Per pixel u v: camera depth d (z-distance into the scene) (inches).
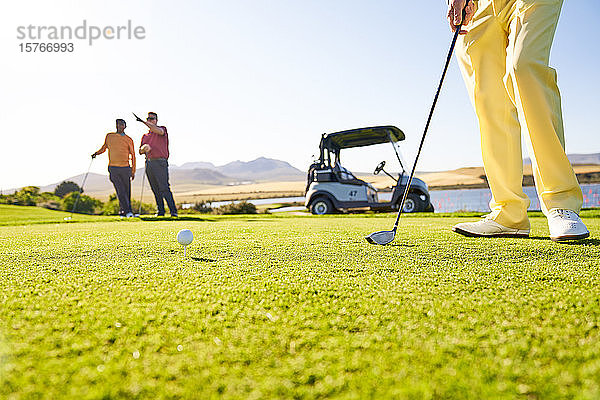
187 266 69.6
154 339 37.4
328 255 79.5
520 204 103.6
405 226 145.2
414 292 51.6
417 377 30.0
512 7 98.0
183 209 739.4
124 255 82.4
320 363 32.6
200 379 30.3
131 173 328.8
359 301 48.2
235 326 40.6
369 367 31.8
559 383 28.8
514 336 36.9
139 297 50.1
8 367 31.8
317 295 50.8
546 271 62.0
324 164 421.1
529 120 94.0
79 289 53.8
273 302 48.0
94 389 28.8
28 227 172.9
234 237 112.3
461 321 41.1
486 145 105.5
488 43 102.6
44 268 68.3
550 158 94.4
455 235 109.3
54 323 41.1
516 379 29.4
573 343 35.1
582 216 198.8
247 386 29.4
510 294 49.9
